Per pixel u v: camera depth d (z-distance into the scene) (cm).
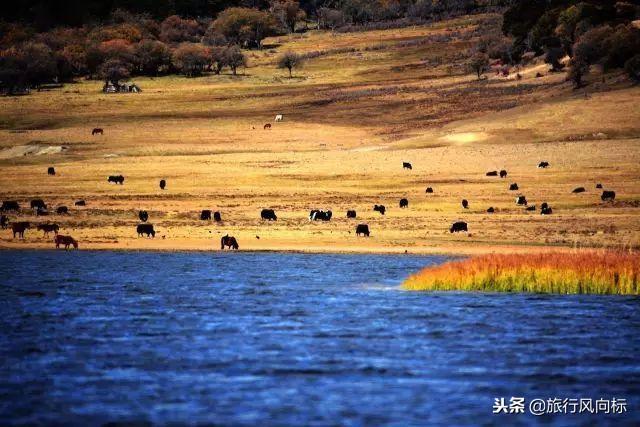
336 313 13650
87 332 12231
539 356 10825
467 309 13962
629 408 8862
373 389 9369
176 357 10688
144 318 13288
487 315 13425
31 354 10869
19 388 9388
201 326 12631
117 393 9212
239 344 11419
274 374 9944
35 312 13850
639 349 11200
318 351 11000
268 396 9106
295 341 11588
